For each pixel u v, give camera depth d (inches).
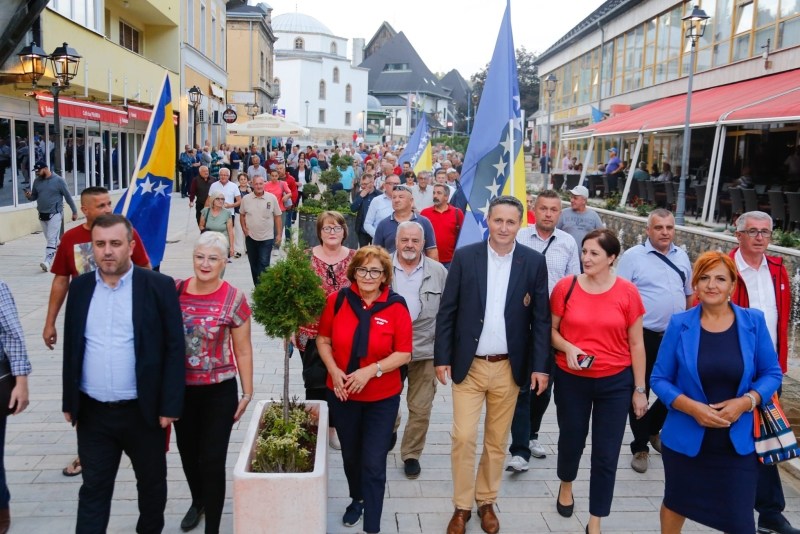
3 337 163.5
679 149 954.7
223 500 170.9
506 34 248.7
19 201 647.8
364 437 179.3
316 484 153.8
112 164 916.0
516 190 249.1
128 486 201.2
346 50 3791.8
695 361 156.5
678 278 218.7
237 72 2063.2
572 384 183.6
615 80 1286.9
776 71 753.6
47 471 207.0
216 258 163.9
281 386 287.7
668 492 162.6
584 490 207.8
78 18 671.1
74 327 151.9
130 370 152.5
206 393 168.9
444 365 182.5
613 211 757.3
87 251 195.6
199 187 633.6
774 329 198.2
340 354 178.1
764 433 153.9
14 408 164.4
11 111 622.8
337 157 1240.2
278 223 429.1
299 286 170.1
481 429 249.3
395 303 178.4
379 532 177.8
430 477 213.2
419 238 206.8
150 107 925.2
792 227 556.1
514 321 180.4
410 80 4404.5
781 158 719.7
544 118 1877.5
